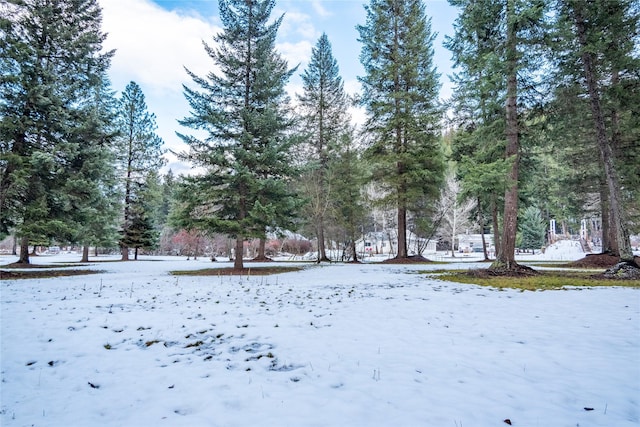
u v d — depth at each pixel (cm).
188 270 1692
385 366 356
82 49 1689
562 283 959
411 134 2098
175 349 424
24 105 1450
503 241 1222
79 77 1716
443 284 1013
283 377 331
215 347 431
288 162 1702
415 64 2059
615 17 1127
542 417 248
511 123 1172
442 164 2164
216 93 1616
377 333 483
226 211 1638
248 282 1144
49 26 1580
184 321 563
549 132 1372
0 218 1489
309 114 2645
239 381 322
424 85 2106
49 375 339
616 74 1323
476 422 241
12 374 340
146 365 368
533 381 313
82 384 317
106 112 1758
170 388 308
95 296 827
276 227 1675
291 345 432
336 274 1426
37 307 675
